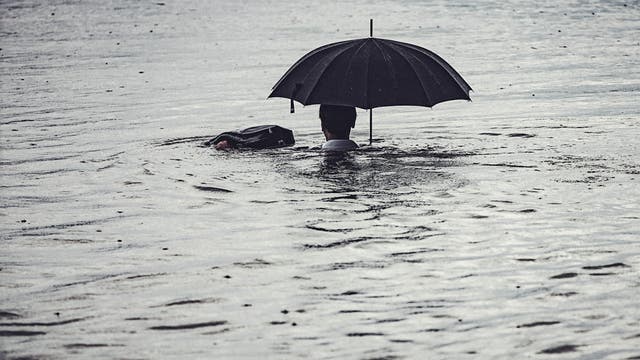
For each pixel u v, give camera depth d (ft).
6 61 125.49
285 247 44.73
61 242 46.32
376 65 62.90
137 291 38.81
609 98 88.02
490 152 65.46
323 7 189.67
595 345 32.32
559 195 53.21
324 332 33.94
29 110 89.04
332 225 48.32
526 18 165.89
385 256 42.93
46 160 66.54
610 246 43.60
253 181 58.18
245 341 33.27
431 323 34.58
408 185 56.34
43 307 37.06
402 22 161.89
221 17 175.94
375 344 32.76
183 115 84.48
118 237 47.01
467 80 101.19
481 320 34.76
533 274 39.88
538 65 111.55
